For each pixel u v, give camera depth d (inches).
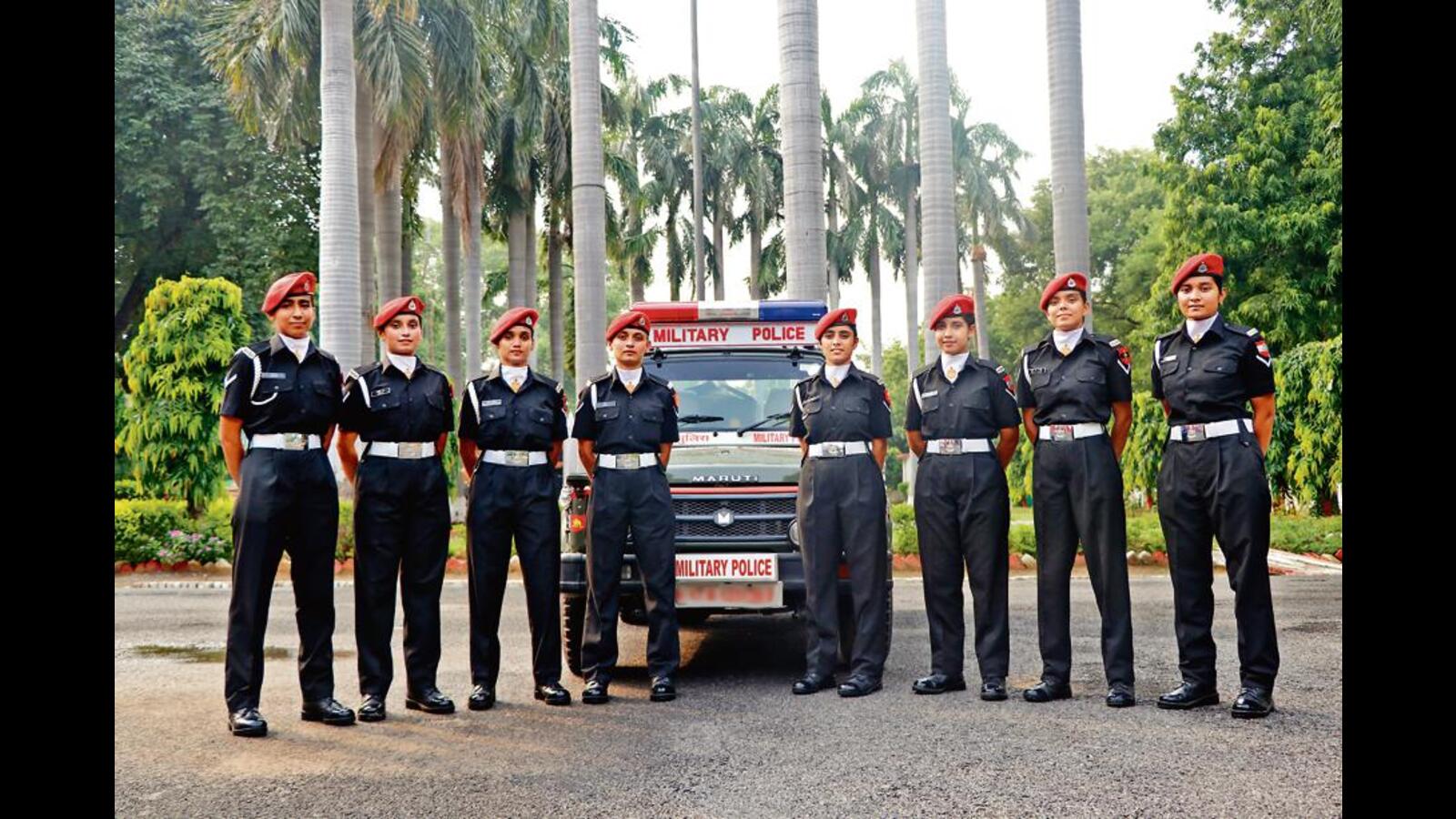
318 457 232.7
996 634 249.9
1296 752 194.2
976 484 251.4
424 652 243.9
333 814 166.4
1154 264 1721.2
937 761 191.6
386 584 238.8
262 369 226.8
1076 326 250.5
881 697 249.4
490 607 249.1
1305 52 1047.0
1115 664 239.9
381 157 815.7
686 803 169.8
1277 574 495.5
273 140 834.2
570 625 279.6
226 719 233.8
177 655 318.0
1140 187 1898.4
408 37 757.3
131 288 1194.6
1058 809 163.6
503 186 1088.2
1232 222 1004.6
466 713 238.5
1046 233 1982.0
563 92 1096.2
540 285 1537.9
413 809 168.6
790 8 510.3
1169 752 195.3
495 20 918.4
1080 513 244.1
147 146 1078.4
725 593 261.0
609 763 194.2
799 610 275.3
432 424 244.4
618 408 258.2
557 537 254.7
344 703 252.2
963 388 256.4
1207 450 230.1
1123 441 251.6
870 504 258.1
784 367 317.1
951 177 612.1
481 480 251.1
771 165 1539.1
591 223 666.8
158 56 1096.8
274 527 225.0
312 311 233.5
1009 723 220.2
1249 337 232.8
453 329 1022.4
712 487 267.0
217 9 1120.8
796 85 509.7
